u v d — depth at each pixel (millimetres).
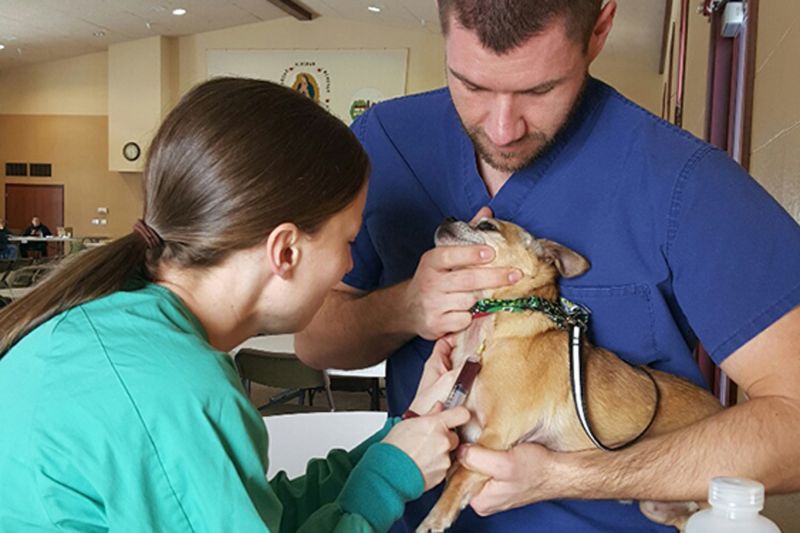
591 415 1379
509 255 1393
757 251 1179
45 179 17188
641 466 1178
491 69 1115
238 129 1010
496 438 1384
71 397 893
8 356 969
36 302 995
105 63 16719
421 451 1167
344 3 13789
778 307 1157
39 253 15797
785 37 1841
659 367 1414
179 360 922
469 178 1466
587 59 1188
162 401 891
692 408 1421
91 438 878
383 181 1541
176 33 15742
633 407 1391
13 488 894
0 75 17141
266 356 3986
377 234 1553
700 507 1326
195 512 883
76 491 879
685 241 1233
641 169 1301
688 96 5336
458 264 1380
